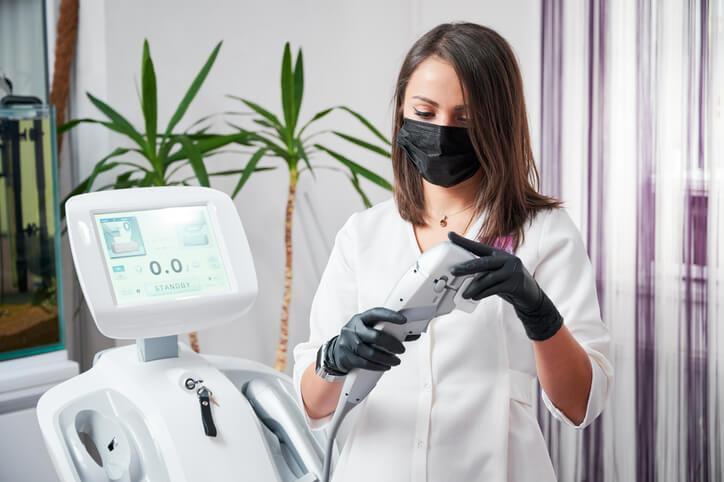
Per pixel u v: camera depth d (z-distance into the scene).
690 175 2.35
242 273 1.62
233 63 2.83
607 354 1.17
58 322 2.18
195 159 2.24
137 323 1.51
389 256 1.25
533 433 1.20
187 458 1.46
